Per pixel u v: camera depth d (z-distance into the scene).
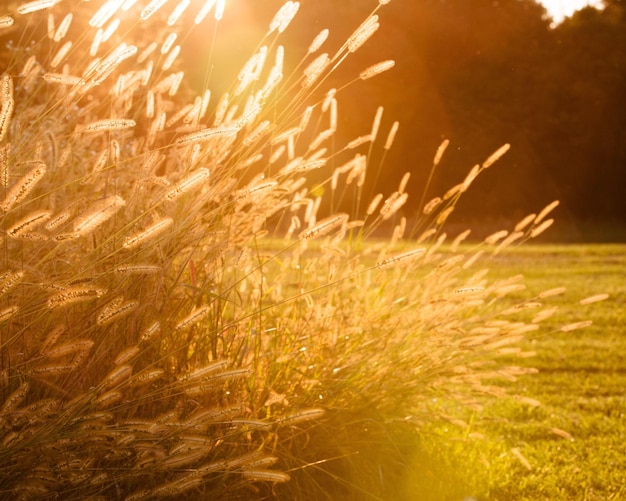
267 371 4.15
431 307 4.80
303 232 3.56
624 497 4.66
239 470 3.33
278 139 3.82
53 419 2.92
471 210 37.12
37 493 2.91
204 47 20.72
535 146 38.16
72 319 3.31
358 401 4.46
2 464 2.83
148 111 3.98
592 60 38.94
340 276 4.82
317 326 4.56
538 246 22.91
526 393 7.36
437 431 5.34
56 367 2.89
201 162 3.78
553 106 38.59
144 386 3.46
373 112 34.66
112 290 3.35
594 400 7.13
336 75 33.91
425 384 4.69
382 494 4.16
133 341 3.36
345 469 4.19
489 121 37.50
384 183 35.91
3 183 2.71
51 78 3.21
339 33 33.44
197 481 3.06
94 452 3.15
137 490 3.32
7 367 3.08
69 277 3.27
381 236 26.05
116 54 3.25
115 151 3.45
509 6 39.06
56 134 4.01
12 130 4.04
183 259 3.82
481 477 4.73
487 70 37.84
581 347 9.45
